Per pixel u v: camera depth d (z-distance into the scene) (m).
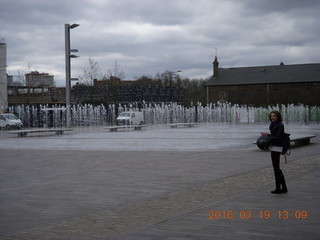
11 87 81.56
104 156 16.73
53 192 9.28
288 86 86.31
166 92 89.56
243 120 59.53
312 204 7.68
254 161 14.61
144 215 7.02
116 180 10.81
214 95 91.75
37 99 77.38
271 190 9.09
